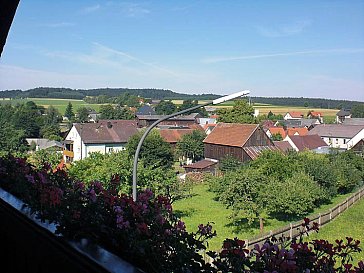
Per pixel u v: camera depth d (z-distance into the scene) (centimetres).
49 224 249
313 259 168
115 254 199
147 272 190
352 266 163
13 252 304
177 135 4412
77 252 200
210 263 183
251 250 180
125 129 4159
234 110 4428
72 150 4050
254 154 3700
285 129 5472
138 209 226
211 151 4078
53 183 325
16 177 361
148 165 1075
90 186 276
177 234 203
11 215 302
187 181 1284
